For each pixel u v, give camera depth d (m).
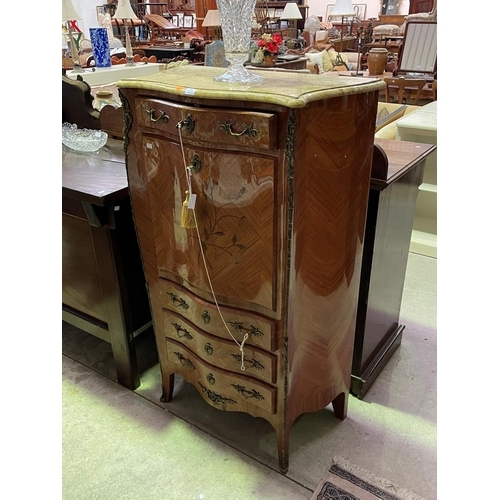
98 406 1.73
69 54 4.71
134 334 1.80
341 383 1.53
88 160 1.75
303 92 0.98
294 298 1.18
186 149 1.14
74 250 1.68
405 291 2.44
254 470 1.47
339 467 1.46
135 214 1.39
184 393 1.78
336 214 1.19
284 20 8.80
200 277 1.29
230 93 1.00
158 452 1.54
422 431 1.60
